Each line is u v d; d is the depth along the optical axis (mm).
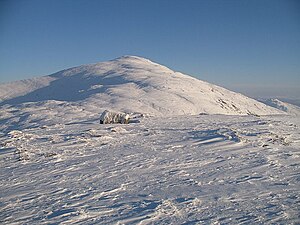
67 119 58969
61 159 15312
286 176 11219
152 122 30469
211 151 16312
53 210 8508
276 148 16672
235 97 171375
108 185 10742
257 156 14812
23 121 65312
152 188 10234
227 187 10062
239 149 16578
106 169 13078
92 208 8539
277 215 7504
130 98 107000
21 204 9125
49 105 97062
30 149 17672
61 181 11469
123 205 8695
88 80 186625
